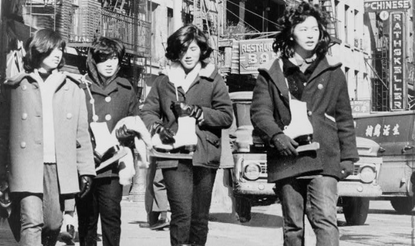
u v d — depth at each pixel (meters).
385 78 55.75
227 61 34.66
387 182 18.12
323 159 6.00
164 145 6.82
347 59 52.28
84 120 6.54
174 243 6.80
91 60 7.05
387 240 11.82
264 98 6.14
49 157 6.36
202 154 6.82
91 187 6.84
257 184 13.19
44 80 6.45
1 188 6.33
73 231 9.42
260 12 40.91
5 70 7.47
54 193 6.40
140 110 7.23
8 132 6.35
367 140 14.55
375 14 56.50
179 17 33.00
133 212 15.53
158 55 31.25
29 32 8.16
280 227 12.66
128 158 6.91
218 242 10.83
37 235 6.30
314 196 6.00
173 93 6.96
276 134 5.95
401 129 18.22
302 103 6.04
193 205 6.91
